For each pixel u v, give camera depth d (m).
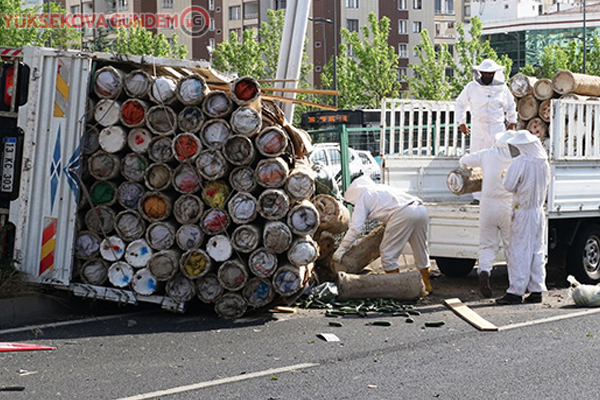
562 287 15.02
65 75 11.82
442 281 15.59
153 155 11.72
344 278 12.72
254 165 11.73
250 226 11.52
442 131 20.06
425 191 16.14
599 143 15.09
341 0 91.19
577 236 14.98
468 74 61.09
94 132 11.89
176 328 11.02
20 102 12.05
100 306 12.23
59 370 8.78
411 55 97.06
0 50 12.00
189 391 8.02
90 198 11.85
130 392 7.98
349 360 9.27
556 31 107.31
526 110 16.73
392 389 8.09
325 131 22.98
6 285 11.48
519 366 9.01
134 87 11.77
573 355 9.51
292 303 12.37
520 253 13.11
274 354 9.55
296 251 11.55
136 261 11.77
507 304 13.09
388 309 12.23
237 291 11.72
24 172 11.86
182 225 11.69
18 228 11.90
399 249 13.56
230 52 64.94
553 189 14.04
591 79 16.39
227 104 11.53
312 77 90.44
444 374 8.66
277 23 65.88
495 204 13.34
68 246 11.81
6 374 8.62
